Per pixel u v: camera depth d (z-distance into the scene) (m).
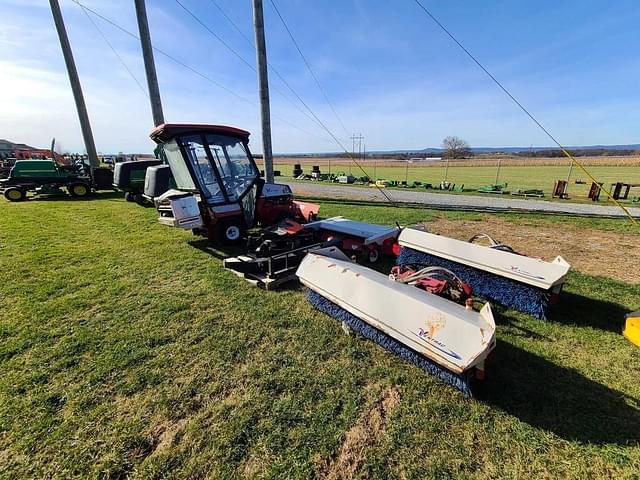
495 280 3.46
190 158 5.31
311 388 2.25
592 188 12.42
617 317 3.18
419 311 2.22
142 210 9.66
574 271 4.45
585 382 2.29
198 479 1.62
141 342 2.80
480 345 1.86
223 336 2.90
